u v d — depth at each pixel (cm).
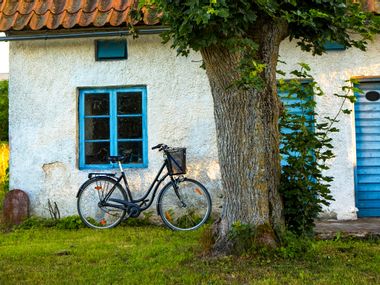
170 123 813
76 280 488
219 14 427
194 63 809
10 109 838
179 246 616
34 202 830
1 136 1634
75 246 643
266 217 531
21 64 837
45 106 832
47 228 795
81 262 559
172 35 529
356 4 511
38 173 830
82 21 783
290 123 582
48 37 805
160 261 542
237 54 512
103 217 808
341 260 532
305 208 542
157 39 815
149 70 817
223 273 484
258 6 472
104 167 827
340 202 777
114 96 834
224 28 454
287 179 548
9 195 820
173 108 813
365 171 802
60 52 830
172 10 466
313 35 519
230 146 534
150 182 811
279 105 551
